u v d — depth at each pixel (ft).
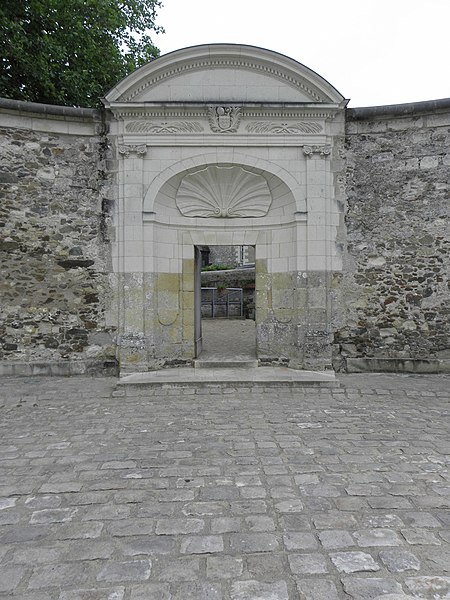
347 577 6.83
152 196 22.30
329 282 22.74
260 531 8.18
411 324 22.79
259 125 22.34
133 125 22.13
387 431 14.06
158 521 8.61
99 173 22.48
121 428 14.69
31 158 21.91
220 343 30.83
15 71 27.58
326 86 21.72
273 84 22.27
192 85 22.27
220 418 15.74
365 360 23.06
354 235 23.03
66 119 22.09
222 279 55.77
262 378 20.52
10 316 21.93
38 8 26.99
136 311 22.06
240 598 6.41
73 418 15.90
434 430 14.12
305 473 10.78
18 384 20.99
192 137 22.24
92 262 22.54
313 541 7.83
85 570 7.13
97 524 8.54
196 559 7.36
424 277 22.61
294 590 6.56
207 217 23.81
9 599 6.47
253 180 23.27
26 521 8.68
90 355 22.61
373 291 23.00
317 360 22.30
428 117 22.30
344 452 12.18
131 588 6.68
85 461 11.75
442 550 7.52
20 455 12.23
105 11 31.09
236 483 10.25
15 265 21.89
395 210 22.79
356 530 8.18
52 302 22.33
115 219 22.48
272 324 23.63
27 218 21.94
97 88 31.91
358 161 22.89
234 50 21.74
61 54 28.09
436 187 22.35
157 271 22.91
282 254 23.45
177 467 11.26
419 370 22.71
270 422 15.21
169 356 23.31
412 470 10.90
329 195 22.71
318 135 22.33
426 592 6.46
